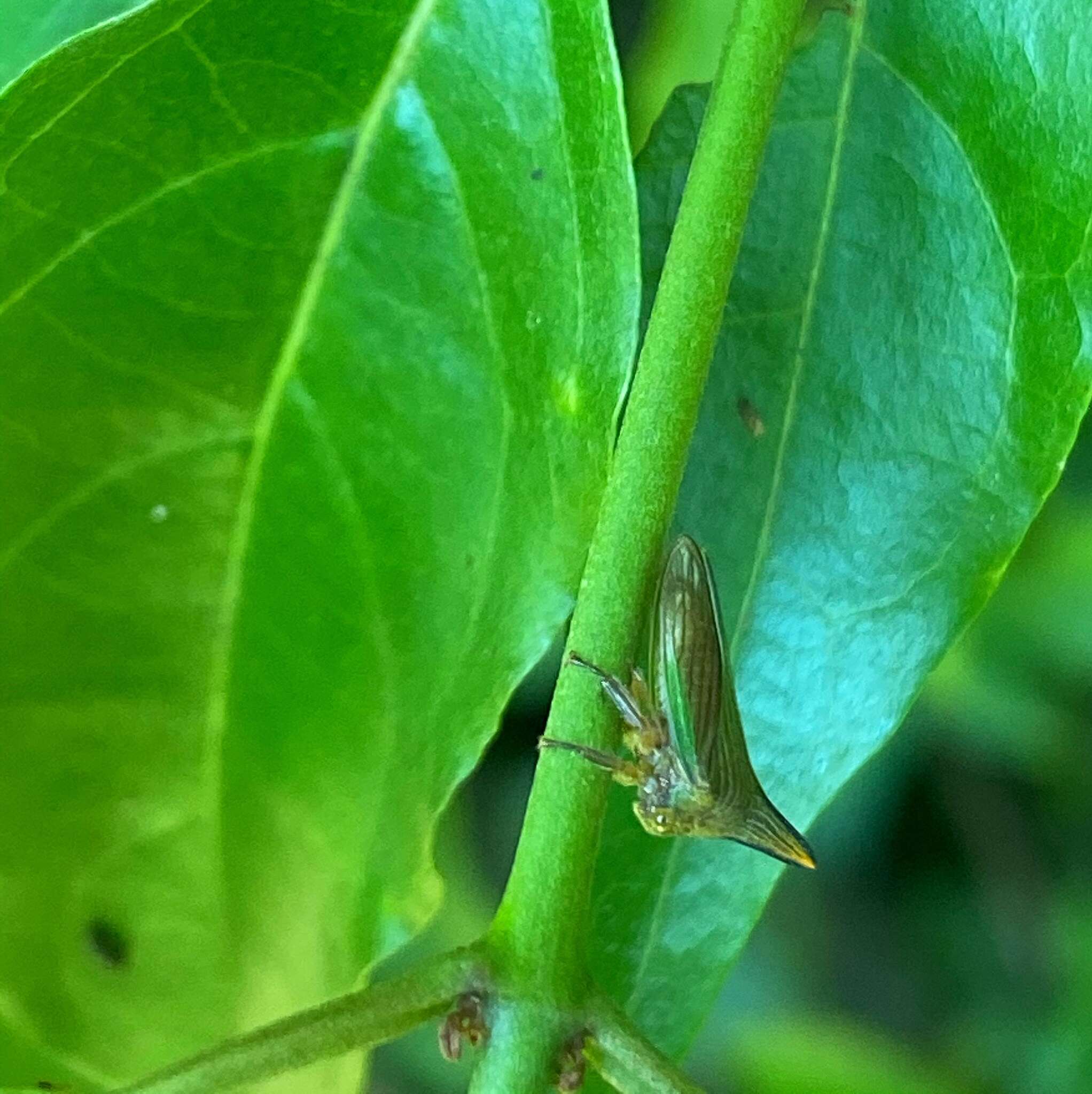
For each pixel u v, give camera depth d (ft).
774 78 0.31
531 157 0.32
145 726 0.35
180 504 0.34
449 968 0.31
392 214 0.33
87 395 0.34
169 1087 0.30
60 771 0.35
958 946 0.61
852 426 0.33
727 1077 0.60
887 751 0.58
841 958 0.62
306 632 0.34
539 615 0.32
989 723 0.54
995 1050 0.59
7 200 0.32
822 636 0.33
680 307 0.31
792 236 0.33
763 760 0.33
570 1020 0.31
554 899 0.31
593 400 0.31
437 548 0.33
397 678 0.34
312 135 0.32
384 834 0.34
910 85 0.33
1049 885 0.60
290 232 0.33
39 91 0.31
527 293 0.32
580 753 0.31
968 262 0.33
